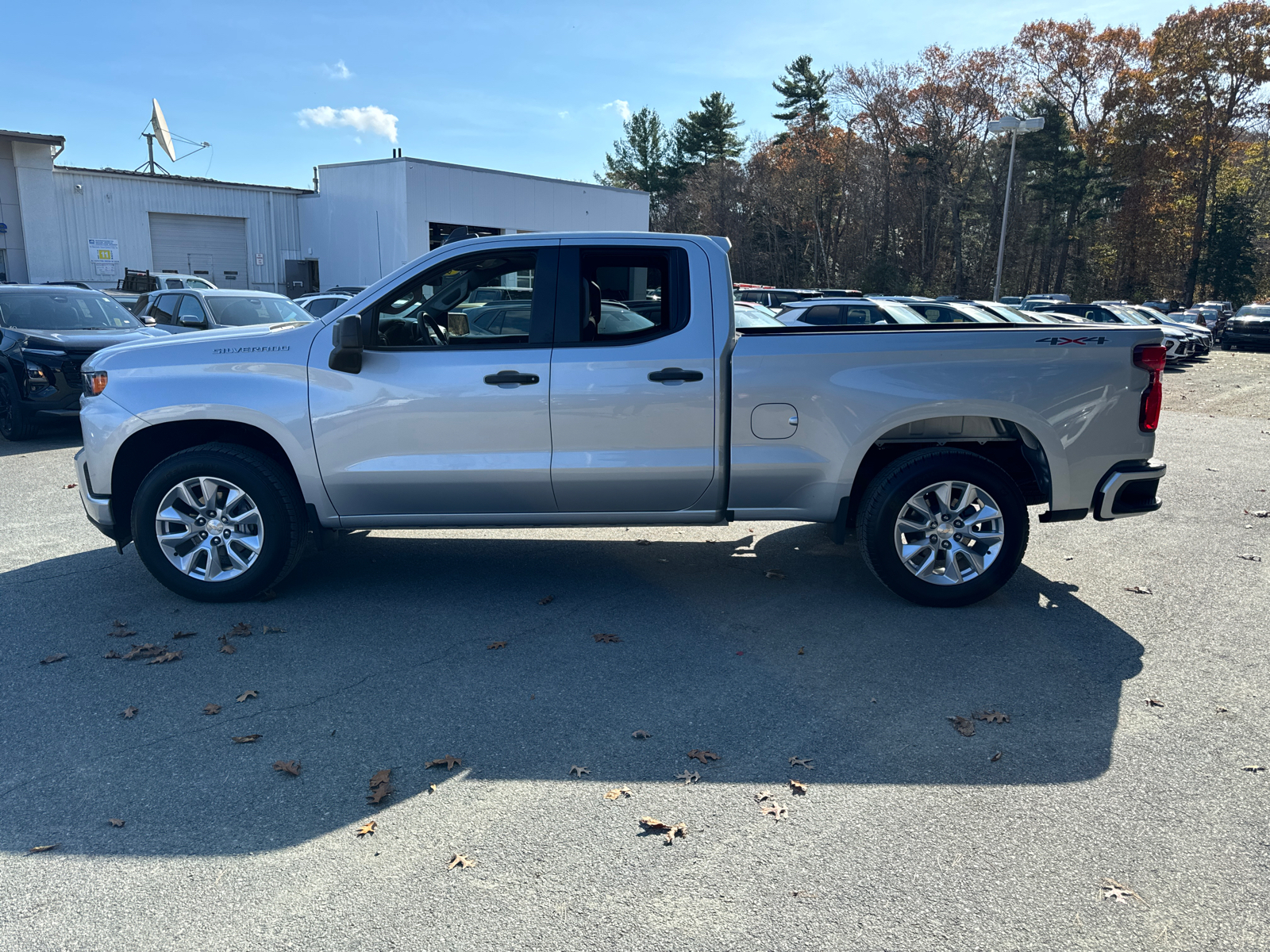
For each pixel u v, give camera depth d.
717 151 73.88
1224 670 4.21
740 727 3.63
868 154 58.28
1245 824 2.96
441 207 32.22
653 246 4.75
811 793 3.15
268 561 4.95
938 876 2.68
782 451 4.78
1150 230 58.06
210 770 3.29
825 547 6.29
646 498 4.88
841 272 62.91
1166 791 3.16
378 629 4.69
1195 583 5.57
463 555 6.07
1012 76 56.38
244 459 4.87
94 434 4.94
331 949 2.38
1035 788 3.18
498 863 2.75
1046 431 4.76
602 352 4.73
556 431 4.75
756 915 2.51
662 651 4.41
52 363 10.09
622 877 2.69
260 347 4.88
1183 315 33.41
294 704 3.83
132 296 20.17
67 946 2.39
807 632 4.66
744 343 4.72
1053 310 23.72
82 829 2.92
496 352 4.75
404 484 4.85
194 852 2.80
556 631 4.66
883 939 2.41
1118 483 4.80
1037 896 2.60
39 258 28.91
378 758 3.39
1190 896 2.60
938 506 4.94
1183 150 55.03
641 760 3.38
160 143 33.34
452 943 2.40
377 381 4.77
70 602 5.07
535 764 3.35
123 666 4.20
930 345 4.72
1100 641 4.58
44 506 7.36
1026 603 5.15
